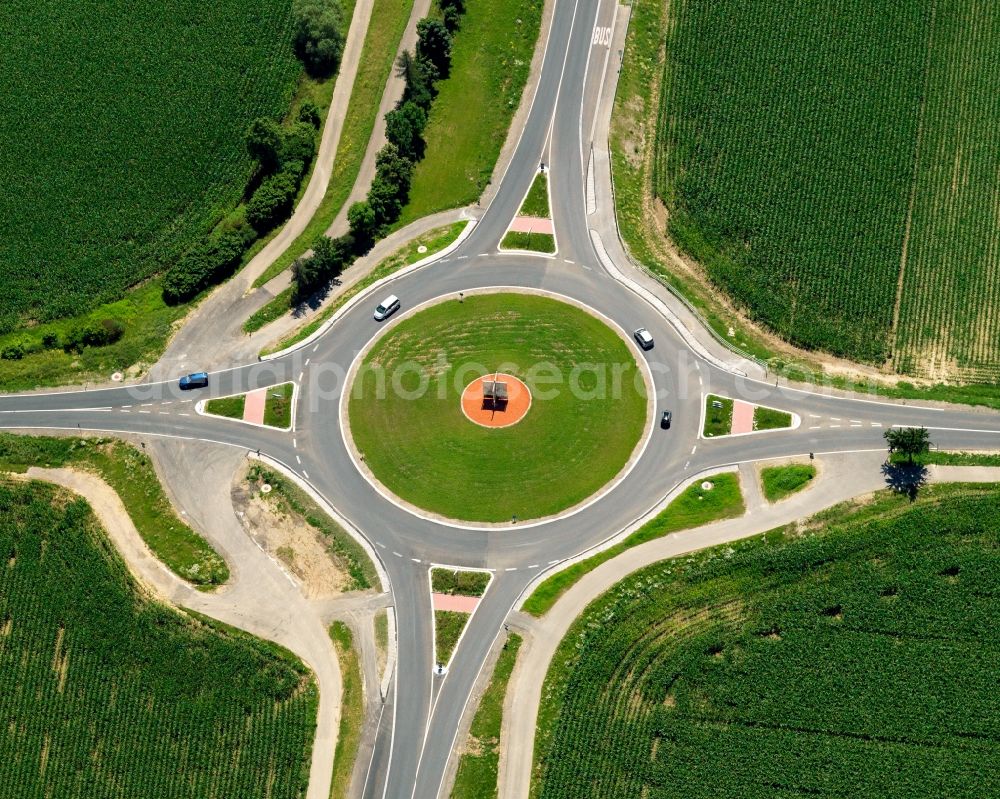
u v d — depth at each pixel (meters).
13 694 88.44
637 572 89.44
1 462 95.38
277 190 103.56
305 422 96.06
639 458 93.62
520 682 86.69
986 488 91.62
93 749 86.88
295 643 88.38
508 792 83.94
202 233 105.25
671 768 84.19
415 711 86.06
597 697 85.88
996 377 97.31
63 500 93.62
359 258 102.81
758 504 91.75
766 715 85.31
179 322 100.50
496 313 99.50
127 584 90.31
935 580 88.31
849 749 84.50
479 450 94.12
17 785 86.38
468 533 91.44
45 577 90.81
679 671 86.44
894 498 91.62
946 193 104.44
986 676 85.81
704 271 101.69
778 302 99.62
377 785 84.19
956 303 100.31
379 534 91.81
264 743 85.50
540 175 104.94
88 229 104.44
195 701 86.75
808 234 102.00
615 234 102.38
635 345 97.88
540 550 90.75
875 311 99.38
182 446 95.81
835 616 88.12
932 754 84.38
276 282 102.00
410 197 105.00
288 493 93.12
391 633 88.50
